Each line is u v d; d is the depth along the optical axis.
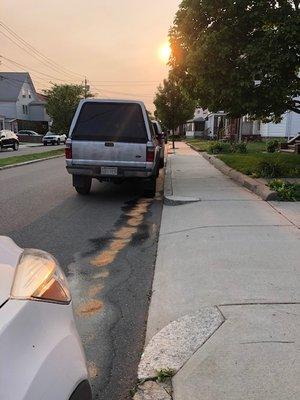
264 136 34.28
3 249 2.26
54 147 45.34
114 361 3.42
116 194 11.46
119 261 5.82
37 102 77.81
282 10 11.58
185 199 9.42
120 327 3.96
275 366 3.10
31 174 16.81
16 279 1.98
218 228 6.94
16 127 68.62
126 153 10.04
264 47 11.44
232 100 12.41
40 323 1.88
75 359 1.94
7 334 1.67
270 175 11.88
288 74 12.23
